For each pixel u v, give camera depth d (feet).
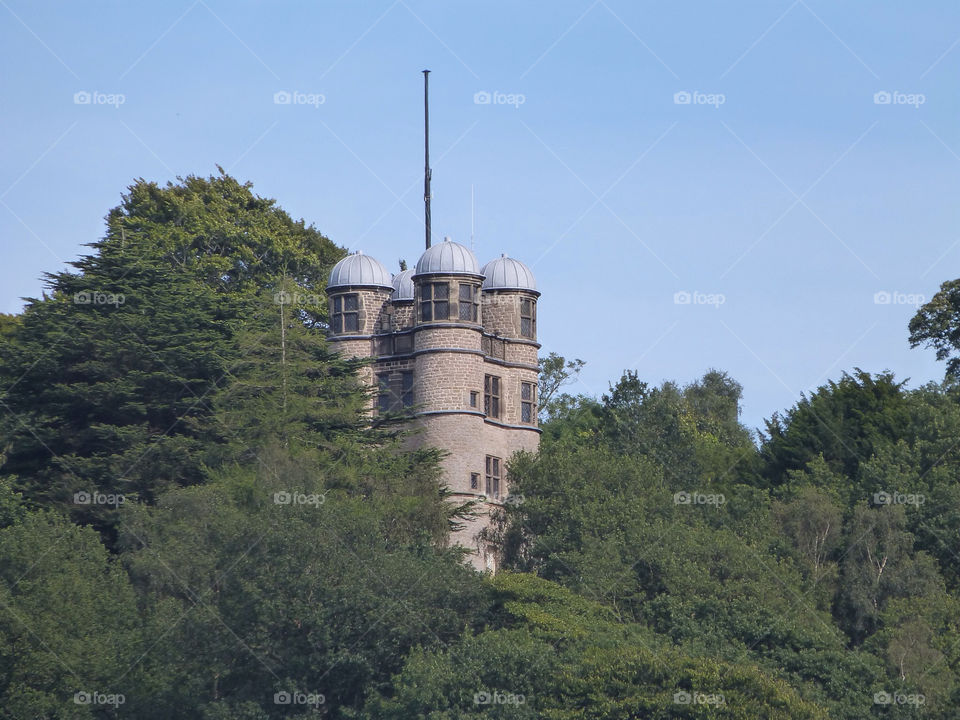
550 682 620.90
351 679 650.02
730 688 611.47
